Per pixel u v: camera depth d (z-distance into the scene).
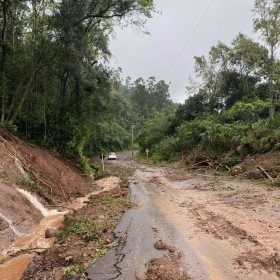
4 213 9.25
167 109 60.22
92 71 20.55
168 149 38.72
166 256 6.79
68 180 16.38
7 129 16.09
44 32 17.44
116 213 10.77
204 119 36.72
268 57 31.11
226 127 27.12
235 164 21.95
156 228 8.89
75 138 20.42
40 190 12.68
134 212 10.98
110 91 24.67
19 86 16.88
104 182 20.89
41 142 19.12
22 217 9.85
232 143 24.31
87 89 21.53
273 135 20.38
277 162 17.64
